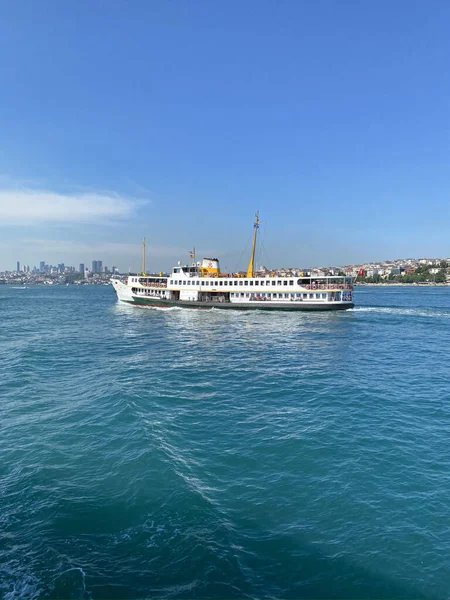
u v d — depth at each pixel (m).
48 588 10.65
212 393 27.31
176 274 88.50
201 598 10.38
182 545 12.20
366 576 11.14
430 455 17.77
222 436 19.95
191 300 86.62
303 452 18.11
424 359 38.66
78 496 14.72
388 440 19.34
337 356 40.12
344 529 12.97
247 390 28.08
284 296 80.44
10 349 45.34
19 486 15.43
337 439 19.47
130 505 14.14
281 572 11.27
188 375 32.47
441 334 55.53
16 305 126.56
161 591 10.60
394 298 146.00
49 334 58.03
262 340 50.19
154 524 13.15
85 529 12.94
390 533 12.76
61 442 19.38
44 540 12.41
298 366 35.62
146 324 68.00
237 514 13.70
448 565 11.48
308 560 11.71
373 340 50.16
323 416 22.72
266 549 12.10
